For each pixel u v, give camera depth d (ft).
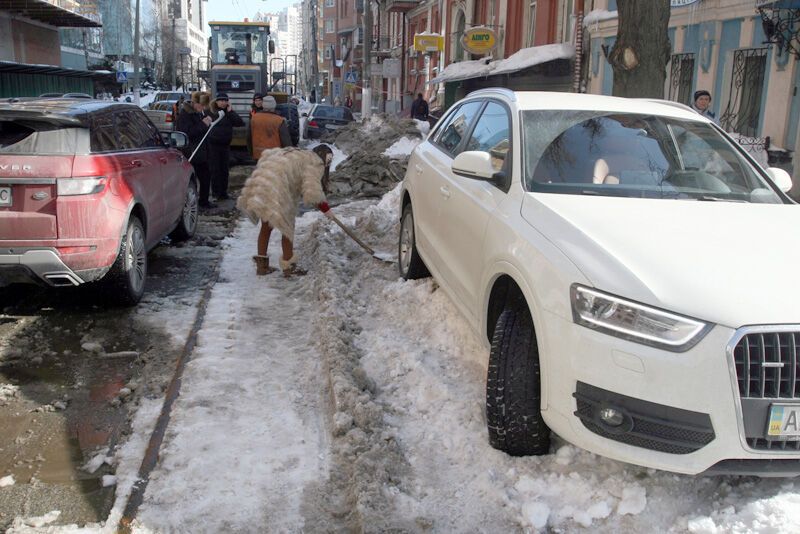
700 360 9.71
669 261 10.61
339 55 249.55
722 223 12.14
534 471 11.69
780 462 10.05
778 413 9.74
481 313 13.76
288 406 14.48
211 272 24.93
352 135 85.15
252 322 19.52
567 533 10.44
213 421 13.69
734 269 10.48
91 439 13.20
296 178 23.88
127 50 248.32
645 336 9.96
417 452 12.61
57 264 17.87
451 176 17.47
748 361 9.69
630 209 12.54
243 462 12.31
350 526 10.73
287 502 11.27
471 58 98.68
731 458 9.86
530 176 13.92
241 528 10.62
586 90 59.36
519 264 11.94
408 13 141.08
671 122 15.83
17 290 22.09
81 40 156.76
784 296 10.00
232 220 35.14
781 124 36.40
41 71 88.69
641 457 10.14
